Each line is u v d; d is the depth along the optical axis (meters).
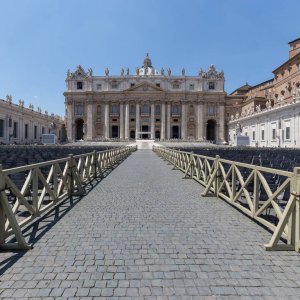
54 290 3.28
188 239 4.83
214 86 87.25
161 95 85.19
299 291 3.30
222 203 7.40
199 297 3.16
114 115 86.69
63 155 14.29
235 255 4.22
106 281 3.47
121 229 5.30
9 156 13.20
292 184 4.40
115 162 18.98
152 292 3.25
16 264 3.89
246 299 3.13
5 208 4.37
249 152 17.73
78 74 88.12
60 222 5.70
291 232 4.43
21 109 58.56
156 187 9.70
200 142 75.00
